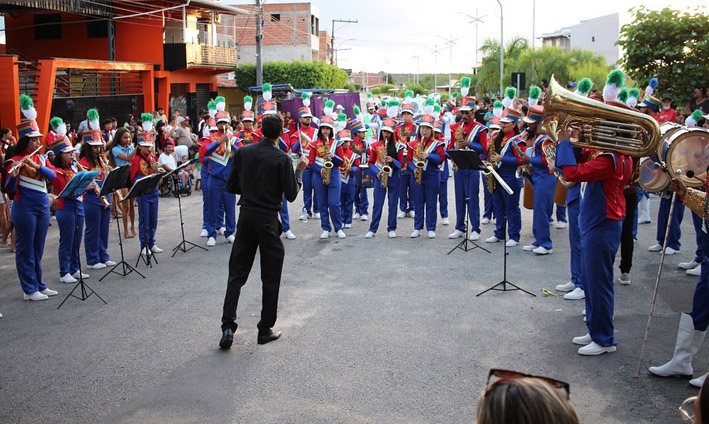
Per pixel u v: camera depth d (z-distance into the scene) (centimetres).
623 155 545
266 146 610
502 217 1023
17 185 747
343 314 689
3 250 1060
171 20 3052
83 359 582
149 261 931
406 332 630
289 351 589
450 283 802
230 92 3947
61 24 2933
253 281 827
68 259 852
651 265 873
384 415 465
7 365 573
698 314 504
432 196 1080
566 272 845
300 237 1116
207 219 1091
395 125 1325
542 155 907
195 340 622
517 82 2200
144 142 979
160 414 474
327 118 1093
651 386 504
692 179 524
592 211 555
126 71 2677
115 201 1320
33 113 757
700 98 1298
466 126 1047
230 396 500
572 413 176
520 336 615
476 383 513
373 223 1105
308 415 467
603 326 562
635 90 836
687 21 1378
